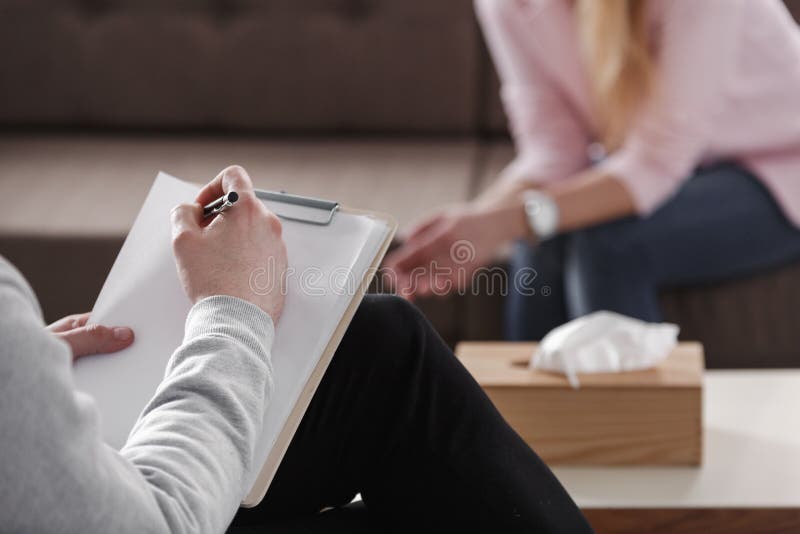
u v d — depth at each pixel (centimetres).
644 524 211
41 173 410
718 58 311
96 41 459
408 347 173
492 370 232
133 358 153
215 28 458
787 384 255
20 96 463
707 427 238
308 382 149
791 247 334
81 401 113
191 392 130
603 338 230
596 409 223
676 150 313
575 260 324
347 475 176
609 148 336
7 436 107
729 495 212
